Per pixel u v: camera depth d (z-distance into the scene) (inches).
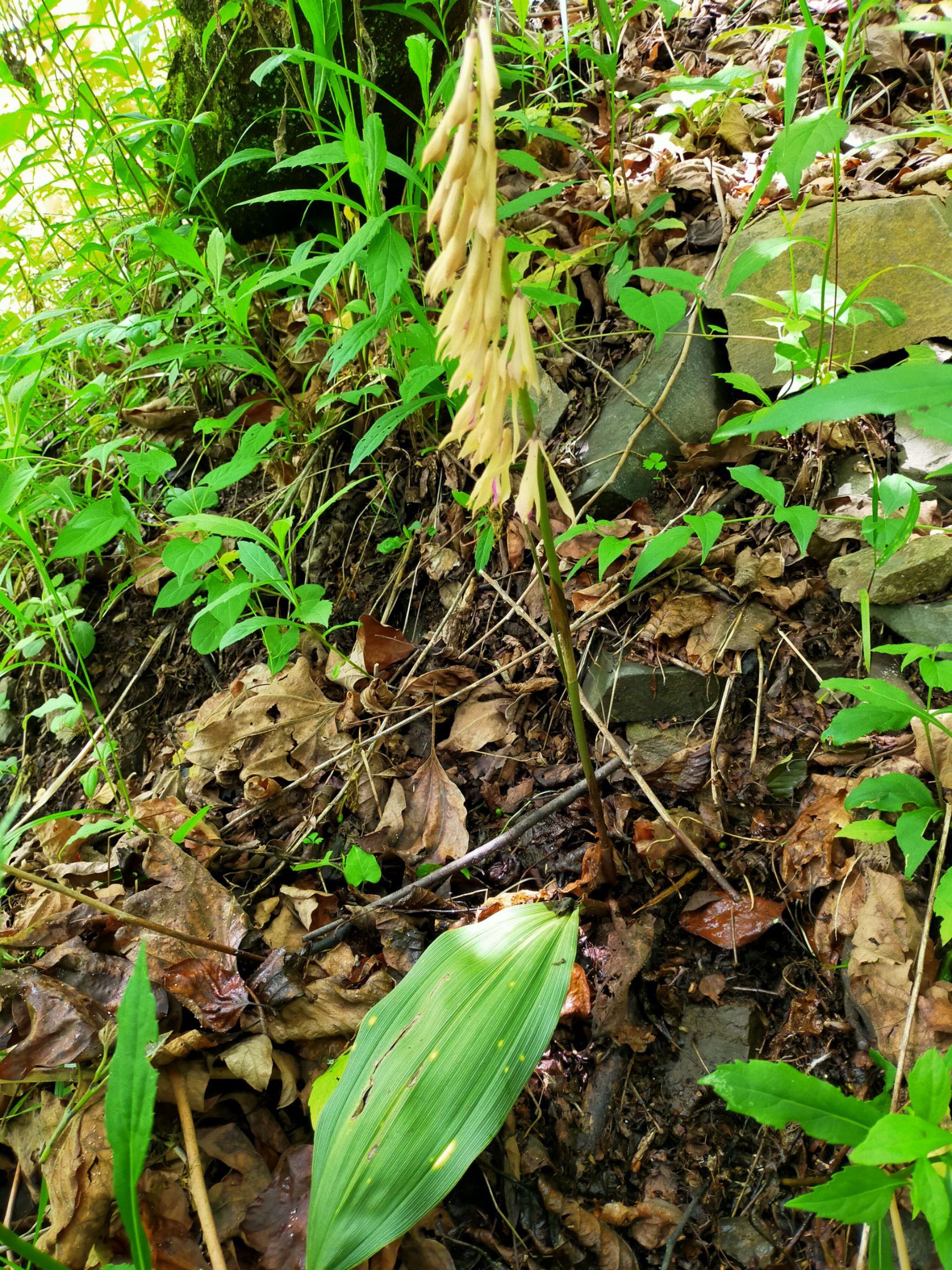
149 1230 13.4
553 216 23.6
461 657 20.2
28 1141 14.8
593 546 19.6
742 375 17.2
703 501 19.5
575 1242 13.7
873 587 17.2
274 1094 15.0
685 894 16.2
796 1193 13.5
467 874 17.3
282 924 16.8
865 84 23.4
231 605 16.9
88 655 23.1
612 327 22.1
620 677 18.0
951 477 18.0
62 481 20.7
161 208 26.5
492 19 27.5
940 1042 13.3
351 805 18.7
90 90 21.7
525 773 18.4
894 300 19.1
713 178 22.4
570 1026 15.4
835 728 13.5
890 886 14.6
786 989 15.2
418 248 20.9
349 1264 10.9
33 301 26.5
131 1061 9.0
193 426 24.7
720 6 27.5
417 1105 11.8
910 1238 12.4
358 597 22.0
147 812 18.7
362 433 22.8
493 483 10.6
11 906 18.4
